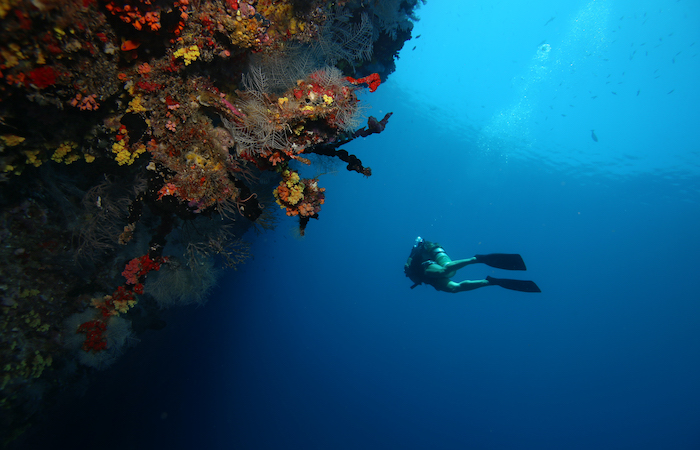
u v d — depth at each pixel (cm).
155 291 383
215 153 227
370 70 484
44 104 185
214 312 1216
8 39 153
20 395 319
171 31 194
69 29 166
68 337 333
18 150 214
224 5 192
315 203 244
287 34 257
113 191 310
